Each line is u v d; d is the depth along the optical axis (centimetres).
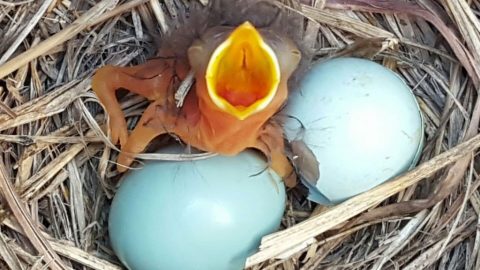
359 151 7
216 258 7
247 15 7
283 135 7
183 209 7
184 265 7
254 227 7
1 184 7
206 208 7
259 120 7
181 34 7
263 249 7
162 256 7
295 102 7
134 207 7
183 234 7
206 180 7
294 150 7
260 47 6
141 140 7
